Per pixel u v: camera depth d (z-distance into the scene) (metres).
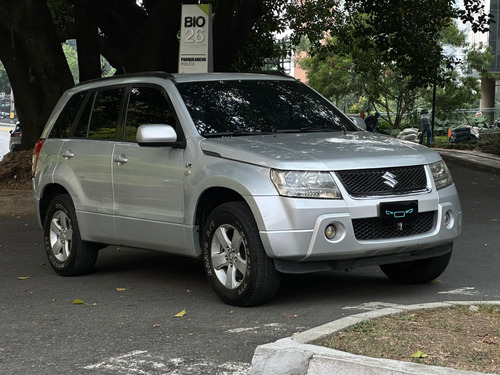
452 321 6.03
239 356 5.68
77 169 8.99
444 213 7.42
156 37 20.31
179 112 7.93
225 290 7.32
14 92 21.38
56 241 9.35
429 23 25.66
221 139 7.64
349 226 6.92
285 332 6.31
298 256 6.88
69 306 7.65
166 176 7.85
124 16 23.64
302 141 7.56
